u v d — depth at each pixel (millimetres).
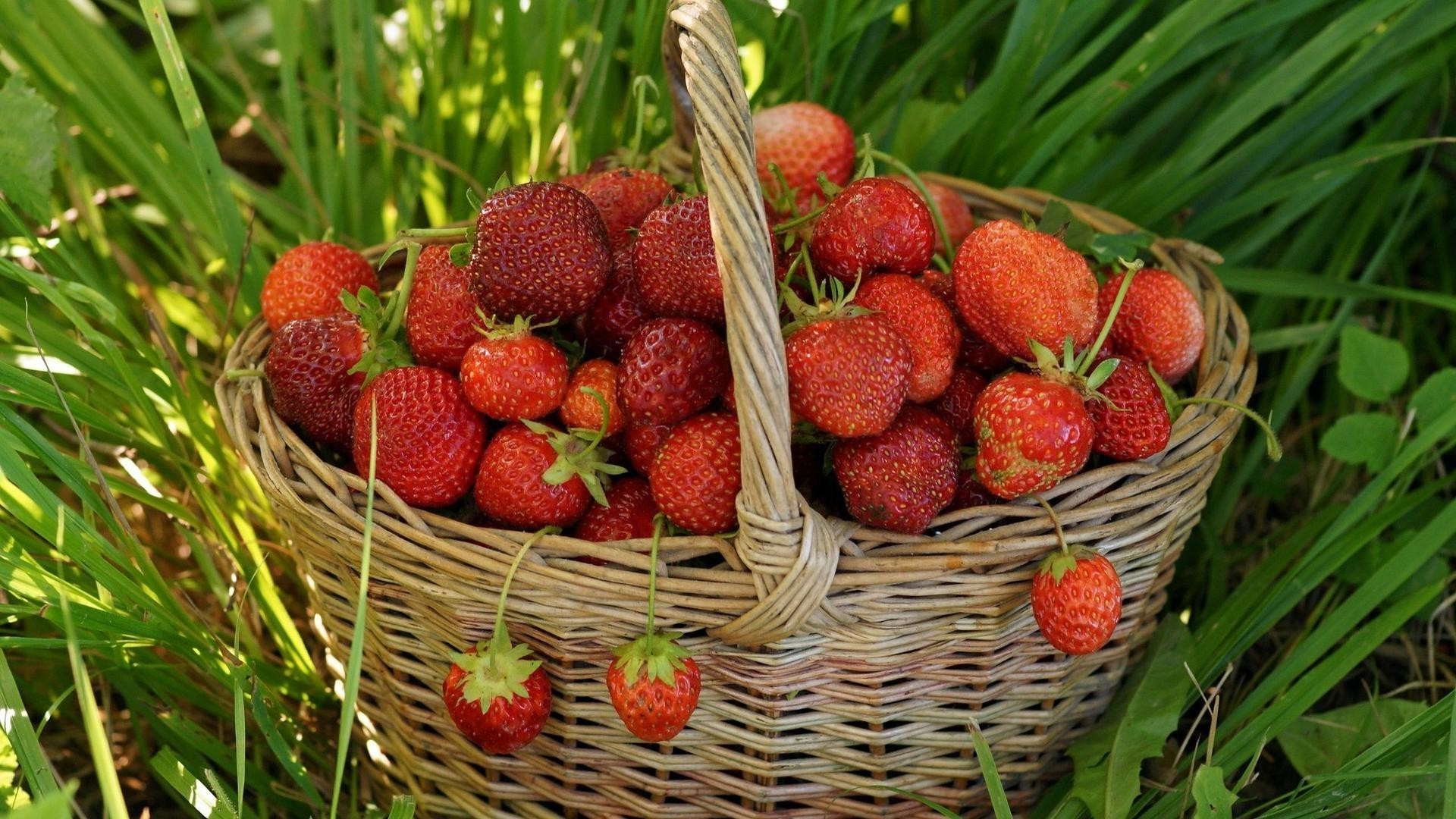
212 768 768
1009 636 692
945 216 809
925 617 680
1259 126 891
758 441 641
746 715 692
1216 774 692
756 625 663
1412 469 825
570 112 838
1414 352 905
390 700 728
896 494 673
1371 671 810
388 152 894
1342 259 883
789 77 867
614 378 705
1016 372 690
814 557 652
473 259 698
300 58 964
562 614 671
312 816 754
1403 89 872
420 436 689
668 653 664
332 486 686
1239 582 844
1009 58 838
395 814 690
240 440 708
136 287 868
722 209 633
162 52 757
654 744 701
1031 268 698
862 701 694
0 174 757
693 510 677
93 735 621
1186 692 744
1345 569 807
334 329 724
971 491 707
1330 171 846
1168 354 738
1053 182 887
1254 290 861
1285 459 866
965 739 711
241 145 1035
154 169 841
